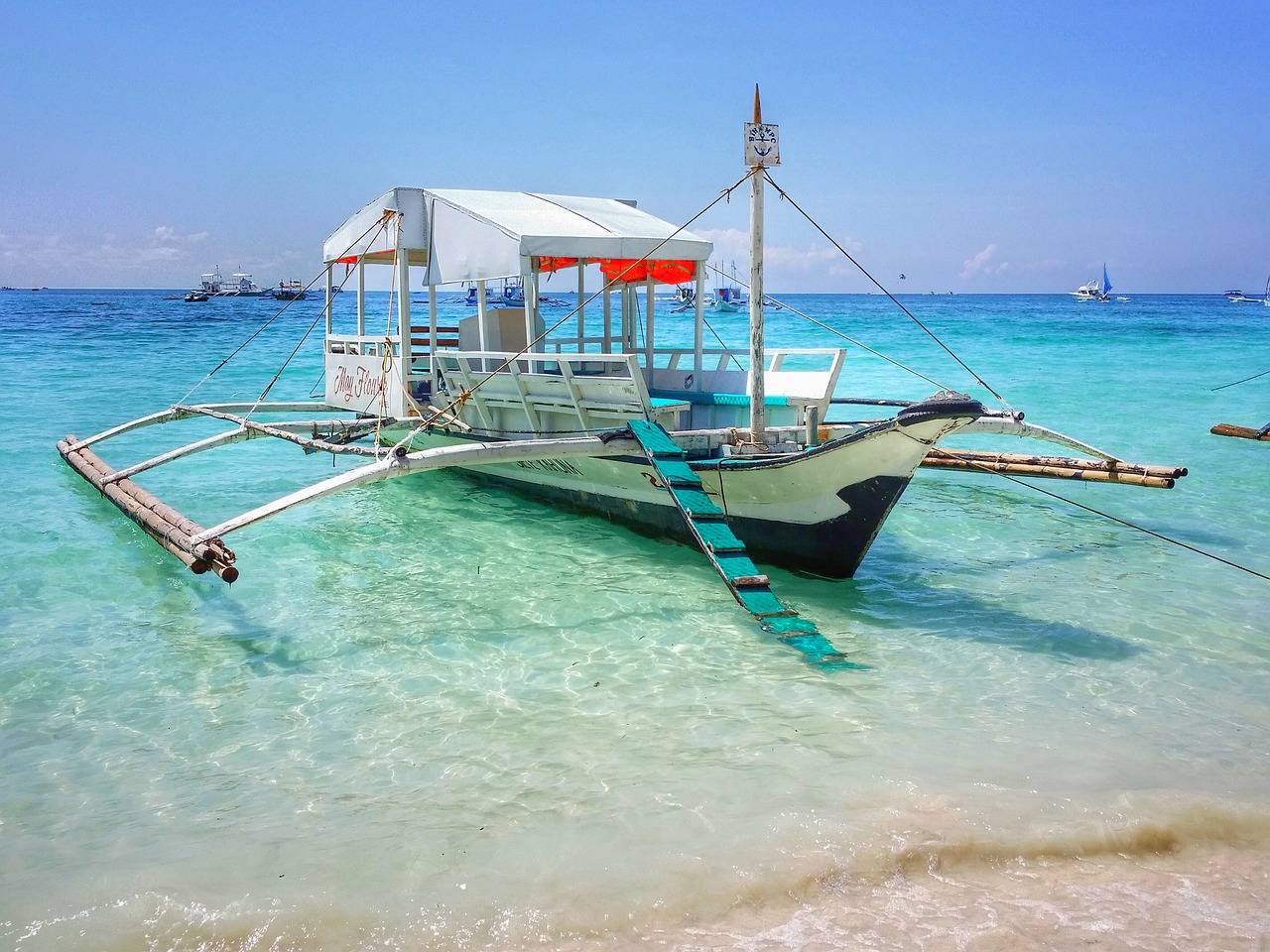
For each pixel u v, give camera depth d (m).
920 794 5.03
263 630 7.83
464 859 4.53
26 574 9.25
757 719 6.03
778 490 8.70
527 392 11.09
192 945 3.97
